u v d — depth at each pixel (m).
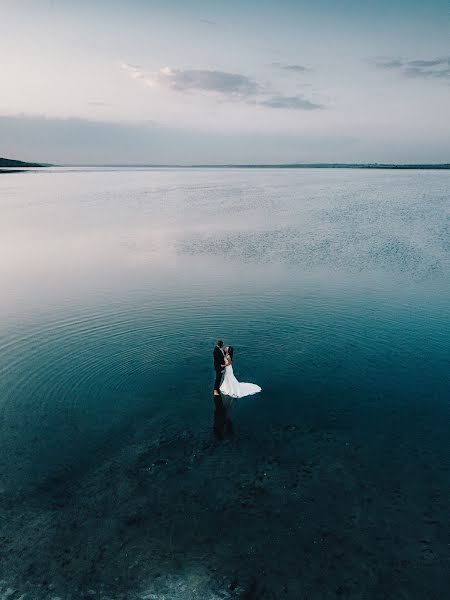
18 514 8.67
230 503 8.91
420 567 7.43
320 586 7.12
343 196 84.50
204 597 6.98
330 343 17.14
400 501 8.92
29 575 7.38
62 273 28.58
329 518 8.49
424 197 80.06
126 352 16.34
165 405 12.75
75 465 10.14
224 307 21.47
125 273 28.50
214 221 51.16
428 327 18.81
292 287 25.06
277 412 12.38
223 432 11.41
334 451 10.61
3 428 11.61
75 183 128.25
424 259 31.70
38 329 18.81
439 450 10.61
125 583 7.24
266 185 124.31
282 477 9.67
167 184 128.62
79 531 8.26
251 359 15.72
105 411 12.44
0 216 55.19
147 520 8.51
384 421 11.91
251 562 7.57
